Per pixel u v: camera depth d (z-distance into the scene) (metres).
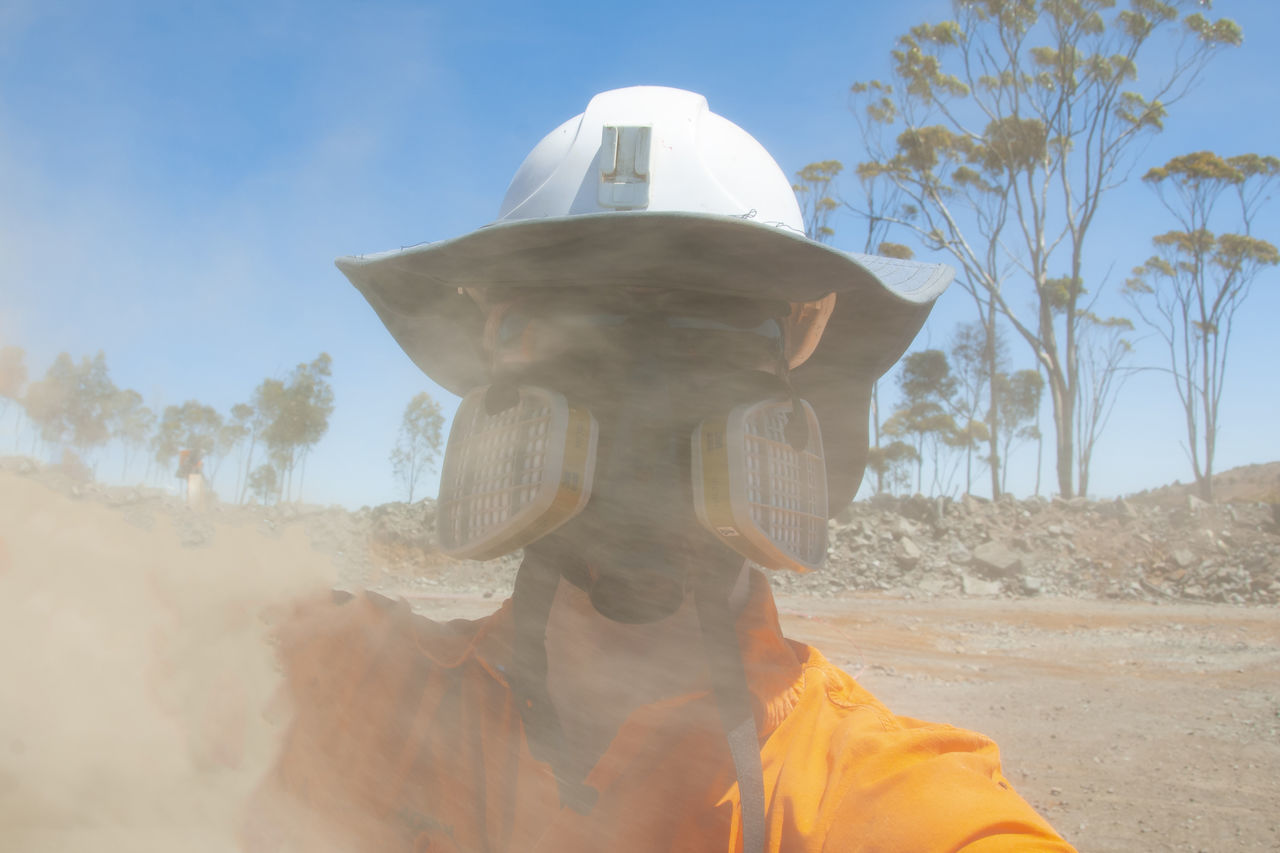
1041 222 31.02
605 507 0.78
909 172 31.97
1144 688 6.35
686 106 0.92
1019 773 4.04
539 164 0.94
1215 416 36.56
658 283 0.77
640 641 0.81
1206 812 3.45
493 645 0.85
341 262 0.91
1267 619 11.72
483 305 0.94
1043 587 14.55
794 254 0.74
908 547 15.57
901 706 5.57
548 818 0.79
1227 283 37.31
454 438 0.86
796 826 0.75
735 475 0.75
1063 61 29.98
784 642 0.88
